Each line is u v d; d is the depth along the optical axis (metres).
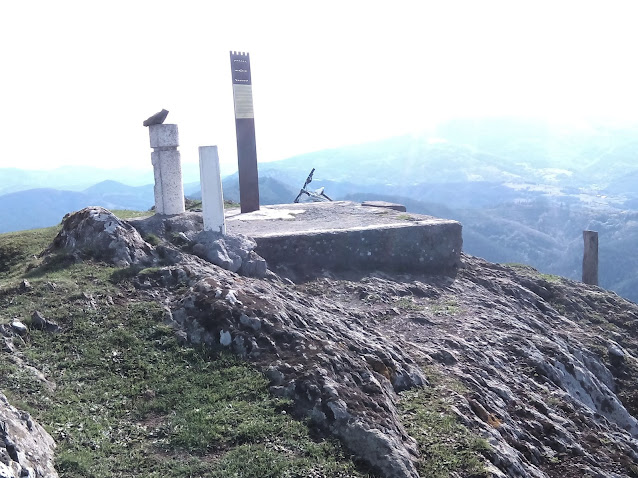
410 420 7.07
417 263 14.20
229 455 5.62
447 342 10.21
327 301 11.36
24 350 7.09
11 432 4.96
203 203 11.05
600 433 9.08
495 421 7.77
